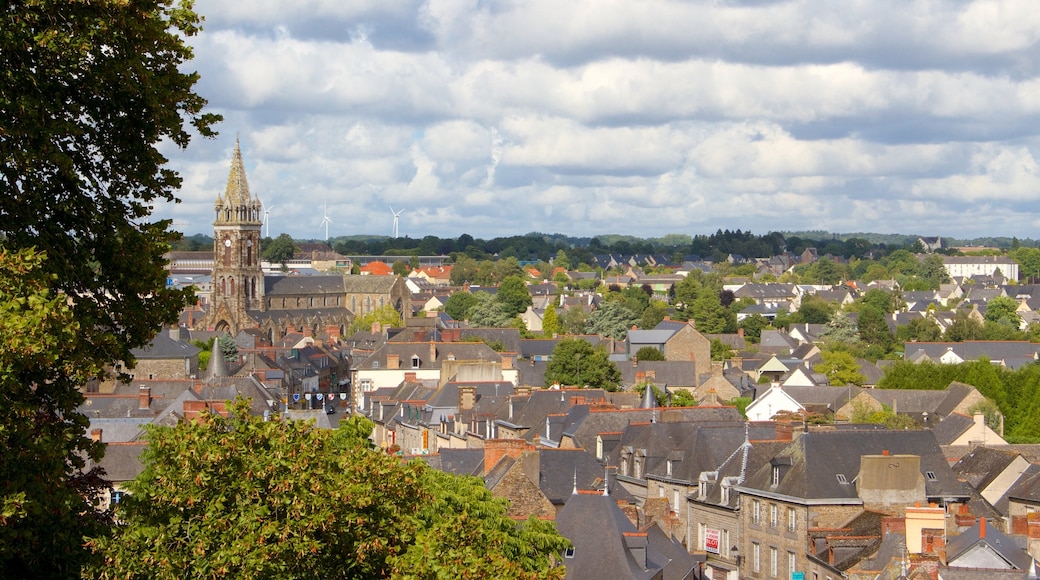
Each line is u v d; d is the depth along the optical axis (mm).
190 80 49125
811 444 100188
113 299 48688
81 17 44344
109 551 44562
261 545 45406
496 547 55844
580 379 191625
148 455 57844
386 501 52469
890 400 180875
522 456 90625
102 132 47750
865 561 83625
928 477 103250
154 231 49250
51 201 45781
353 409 193500
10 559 43094
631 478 119188
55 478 42938
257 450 48938
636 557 80000
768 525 99938
